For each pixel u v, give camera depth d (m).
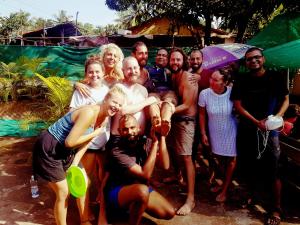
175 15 11.89
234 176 4.76
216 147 3.88
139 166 3.12
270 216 3.52
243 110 3.61
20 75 8.12
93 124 3.02
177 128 3.82
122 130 3.09
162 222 3.54
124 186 3.20
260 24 12.04
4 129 7.02
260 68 3.50
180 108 3.73
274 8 9.46
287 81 5.20
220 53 5.54
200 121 3.94
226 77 3.65
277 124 3.28
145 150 3.53
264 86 3.53
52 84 5.62
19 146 6.28
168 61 3.96
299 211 3.71
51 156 2.89
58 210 3.05
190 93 3.75
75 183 2.89
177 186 4.48
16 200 4.07
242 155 3.82
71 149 3.00
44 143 2.89
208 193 4.26
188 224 3.51
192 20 11.87
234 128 3.78
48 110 5.81
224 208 3.86
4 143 6.45
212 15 11.87
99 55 3.87
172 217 3.34
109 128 3.49
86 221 3.36
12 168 5.14
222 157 3.97
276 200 3.53
